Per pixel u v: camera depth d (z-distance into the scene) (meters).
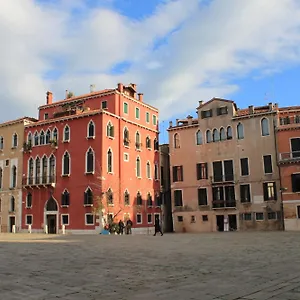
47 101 53.22
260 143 43.84
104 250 17.91
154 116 54.00
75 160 44.31
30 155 48.09
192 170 47.69
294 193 39.69
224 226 44.22
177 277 9.59
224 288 8.01
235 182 44.66
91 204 42.22
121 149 45.97
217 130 46.78
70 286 8.48
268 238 26.08
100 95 47.28
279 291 7.55
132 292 7.76
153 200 50.94
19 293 7.73
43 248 19.55
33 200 46.84
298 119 43.75
